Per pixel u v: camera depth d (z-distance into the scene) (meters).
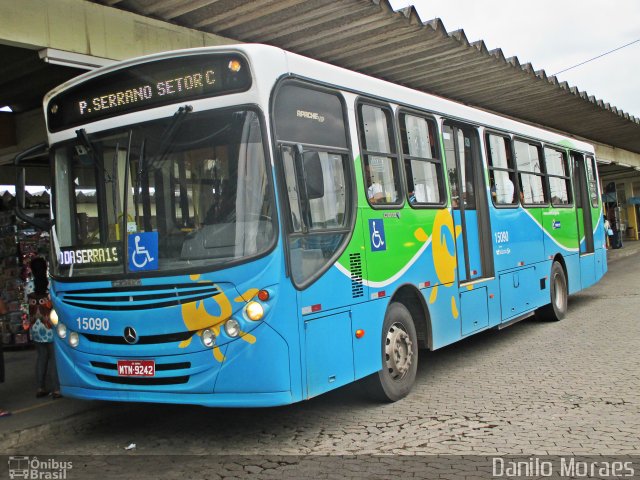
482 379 7.40
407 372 6.79
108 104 5.68
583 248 13.10
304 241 5.33
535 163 10.95
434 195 7.59
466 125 8.60
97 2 6.82
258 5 7.20
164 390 5.18
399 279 6.60
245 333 4.93
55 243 5.90
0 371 6.73
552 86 13.23
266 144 5.08
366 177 6.28
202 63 5.27
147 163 5.39
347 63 9.91
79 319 5.57
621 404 6.03
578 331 10.21
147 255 5.24
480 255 8.65
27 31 6.18
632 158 29.53
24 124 10.51
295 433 5.76
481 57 10.28
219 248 5.06
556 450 4.90
